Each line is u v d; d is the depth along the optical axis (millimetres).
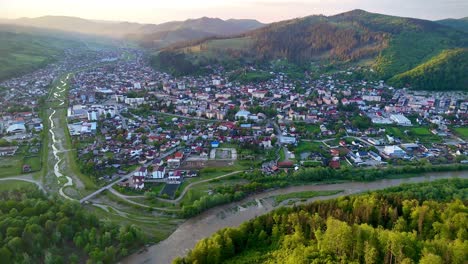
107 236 153625
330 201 173750
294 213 157375
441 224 141125
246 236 153875
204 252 140000
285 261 131875
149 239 166250
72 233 153625
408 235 129625
